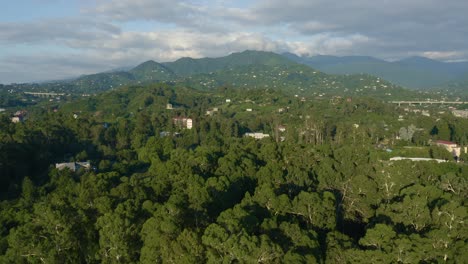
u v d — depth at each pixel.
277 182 47.78
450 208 34.59
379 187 48.03
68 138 108.38
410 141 119.69
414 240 30.03
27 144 90.31
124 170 77.06
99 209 35.59
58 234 32.59
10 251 31.95
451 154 92.06
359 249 30.30
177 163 51.84
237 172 49.03
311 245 29.70
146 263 28.25
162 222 29.67
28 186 66.25
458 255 29.78
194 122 149.00
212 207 36.97
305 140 115.56
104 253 30.75
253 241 26.56
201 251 27.19
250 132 150.88
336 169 52.72
